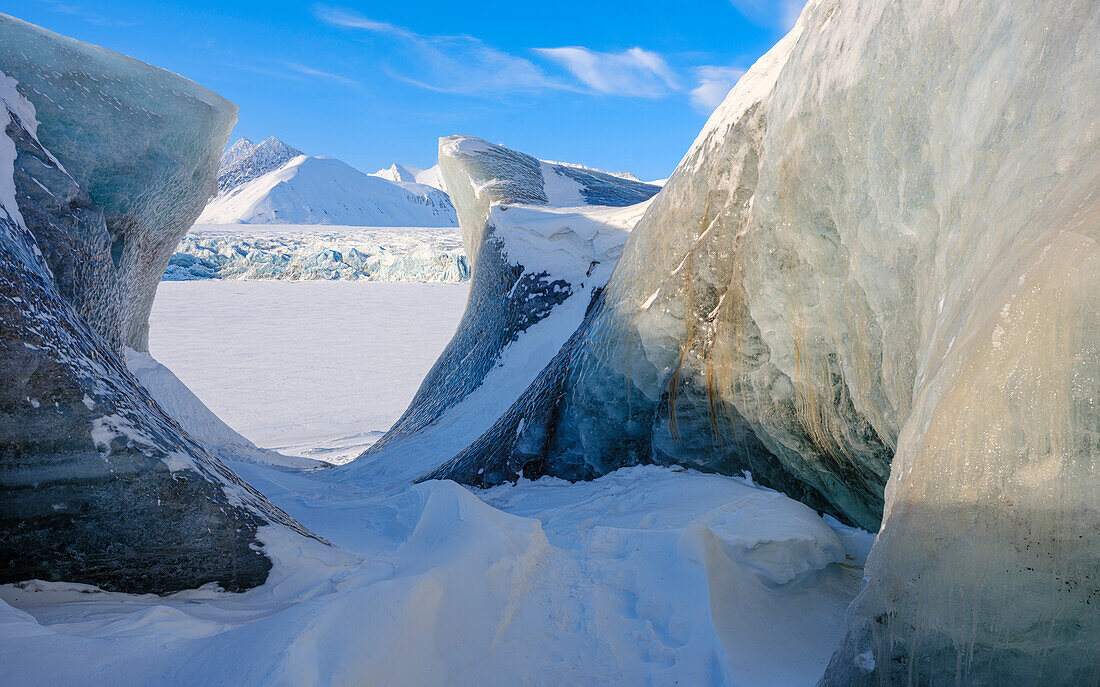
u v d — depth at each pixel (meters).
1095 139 1.65
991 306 1.75
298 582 2.87
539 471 5.98
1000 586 1.65
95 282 6.00
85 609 2.42
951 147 2.41
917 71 2.65
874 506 3.79
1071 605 1.56
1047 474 1.58
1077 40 1.80
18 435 2.60
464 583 2.70
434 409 10.21
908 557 1.81
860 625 1.94
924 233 2.61
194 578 2.78
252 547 2.91
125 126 6.69
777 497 4.02
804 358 3.80
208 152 7.96
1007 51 2.11
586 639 2.68
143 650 2.00
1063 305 1.57
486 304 10.88
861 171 3.06
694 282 4.77
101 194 6.49
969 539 1.70
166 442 2.96
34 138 5.77
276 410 16.16
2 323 2.62
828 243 3.42
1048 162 1.79
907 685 1.81
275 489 6.38
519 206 11.55
